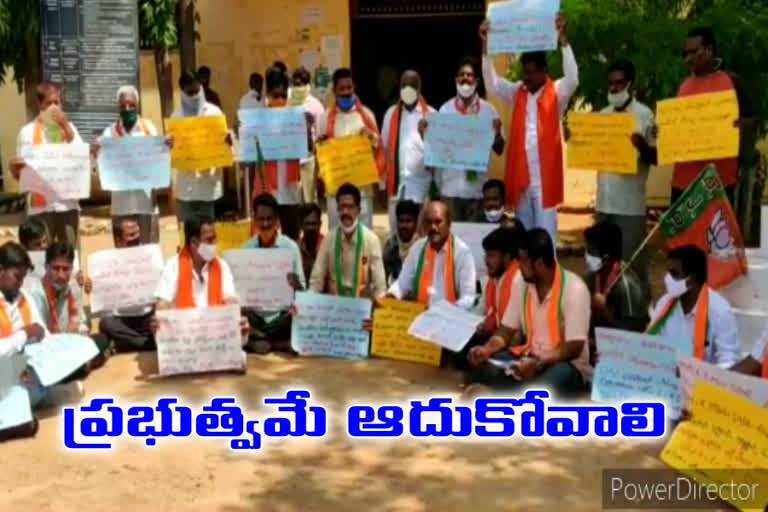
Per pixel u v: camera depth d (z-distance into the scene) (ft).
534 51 24.73
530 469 17.21
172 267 23.03
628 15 31.55
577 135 24.66
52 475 17.17
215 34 48.55
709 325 18.56
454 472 17.13
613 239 21.77
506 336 20.75
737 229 20.67
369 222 28.81
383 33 52.75
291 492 16.39
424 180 28.09
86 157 26.14
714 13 31.12
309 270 26.50
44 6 32.78
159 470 17.35
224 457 17.92
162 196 46.57
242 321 22.72
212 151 27.84
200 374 22.63
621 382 19.34
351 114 28.32
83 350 20.43
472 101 27.04
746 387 16.37
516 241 21.67
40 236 23.57
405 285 24.03
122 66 32.96
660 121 22.61
